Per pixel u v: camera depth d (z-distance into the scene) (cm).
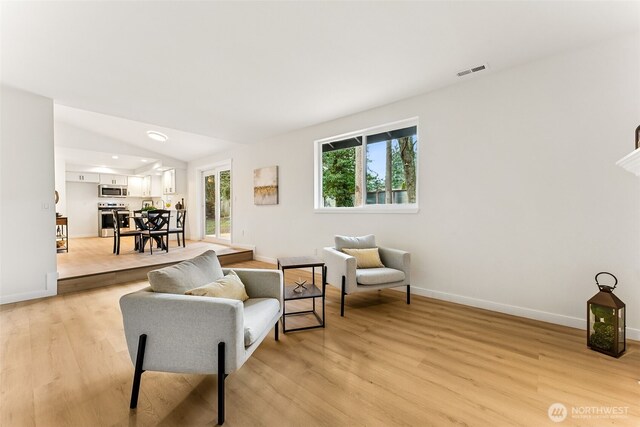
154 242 692
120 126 570
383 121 369
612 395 158
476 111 293
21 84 307
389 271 304
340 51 245
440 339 227
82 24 206
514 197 271
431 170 327
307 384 170
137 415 145
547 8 191
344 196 435
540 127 256
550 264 254
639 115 215
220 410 138
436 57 254
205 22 206
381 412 147
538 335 231
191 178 782
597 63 230
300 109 382
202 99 348
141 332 150
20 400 154
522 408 149
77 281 359
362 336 234
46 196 338
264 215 550
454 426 137
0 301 308
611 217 227
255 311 184
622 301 222
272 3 188
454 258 312
